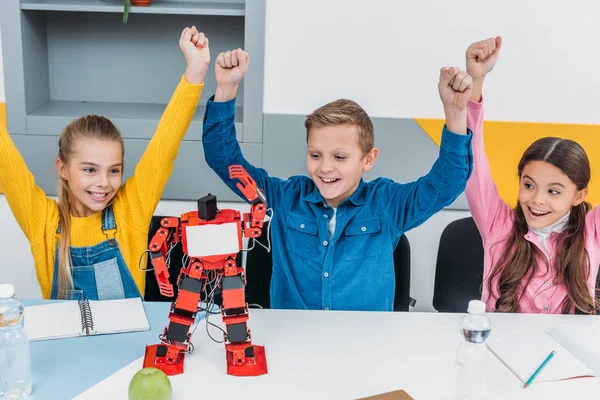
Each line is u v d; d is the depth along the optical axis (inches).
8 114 96.0
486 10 94.5
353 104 62.6
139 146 96.8
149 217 68.4
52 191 99.3
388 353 51.9
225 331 52.0
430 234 102.7
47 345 51.9
